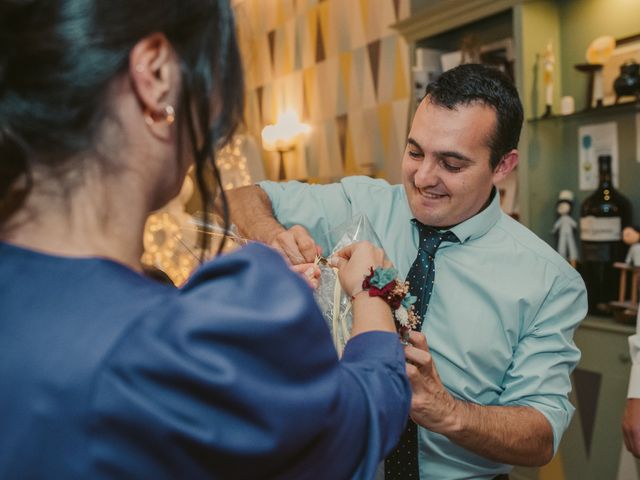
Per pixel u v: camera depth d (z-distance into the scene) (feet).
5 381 1.40
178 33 1.62
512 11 9.77
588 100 9.11
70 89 1.47
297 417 1.49
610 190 8.82
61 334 1.43
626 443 5.41
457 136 4.01
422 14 10.50
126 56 1.52
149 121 1.63
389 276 2.38
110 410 1.35
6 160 1.52
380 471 4.13
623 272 8.45
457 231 4.41
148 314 1.45
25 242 1.60
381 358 1.97
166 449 1.37
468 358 4.25
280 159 17.92
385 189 5.07
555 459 8.70
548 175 9.50
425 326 4.37
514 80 9.93
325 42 15.78
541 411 3.96
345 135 15.34
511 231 4.60
